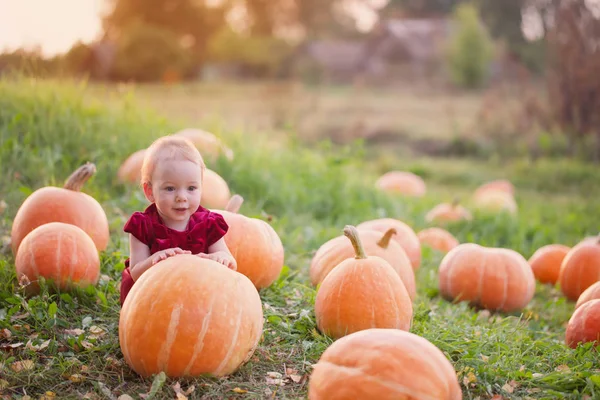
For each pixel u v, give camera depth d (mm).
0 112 8242
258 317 3834
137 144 8586
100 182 7652
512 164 17297
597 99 17672
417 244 6727
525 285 6066
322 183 9531
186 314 3572
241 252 5113
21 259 4738
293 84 41094
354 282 4449
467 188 14914
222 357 3646
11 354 3998
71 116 8633
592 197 13406
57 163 7785
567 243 8961
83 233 4949
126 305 3725
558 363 4402
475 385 3949
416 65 45781
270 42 54750
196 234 4113
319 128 22719
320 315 4531
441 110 28484
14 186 7082
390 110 28422
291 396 3688
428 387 3090
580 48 18047
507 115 21734
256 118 23641
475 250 6254
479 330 5023
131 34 41656
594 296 5078
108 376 3811
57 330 4320
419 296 6195
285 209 8555
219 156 8664
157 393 3539
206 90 36469
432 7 67438
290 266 6445
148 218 4051
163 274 3676
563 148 17641
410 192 11992
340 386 3141
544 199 13336
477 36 37656
